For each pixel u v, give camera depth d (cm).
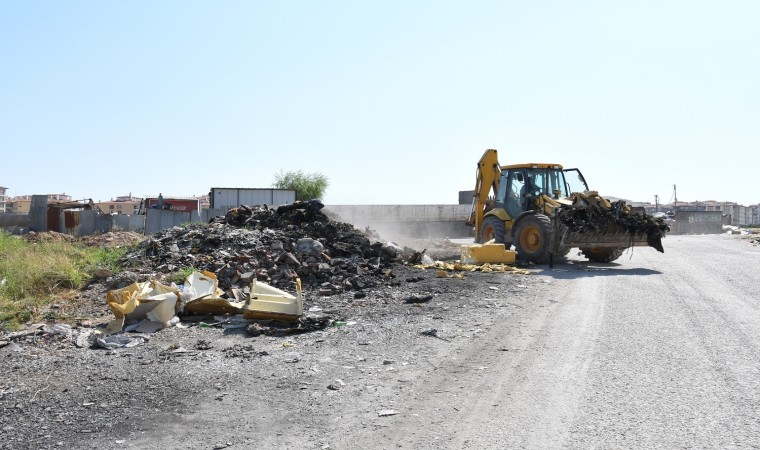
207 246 1203
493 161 1830
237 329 763
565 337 676
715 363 562
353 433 412
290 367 579
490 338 681
